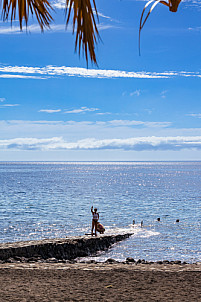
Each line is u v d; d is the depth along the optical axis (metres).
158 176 166.50
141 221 32.06
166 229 28.92
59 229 28.94
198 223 32.41
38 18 2.58
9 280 7.47
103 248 21.55
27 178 133.62
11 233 27.06
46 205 47.38
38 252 16.64
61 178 136.38
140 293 6.17
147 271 8.78
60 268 9.42
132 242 23.55
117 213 39.56
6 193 66.94
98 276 8.04
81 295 6.03
